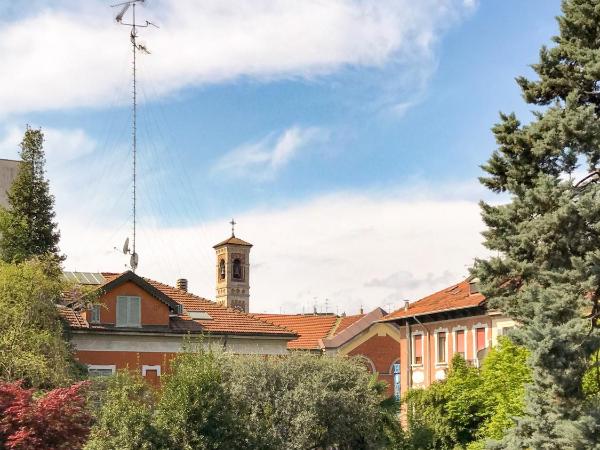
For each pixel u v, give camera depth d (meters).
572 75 24.67
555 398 19.14
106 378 27.16
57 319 29.86
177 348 37.00
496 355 28.52
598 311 21.91
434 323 44.62
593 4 24.48
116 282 36.31
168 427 21.88
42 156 36.59
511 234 23.25
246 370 26.91
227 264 84.94
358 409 27.84
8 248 33.97
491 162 25.05
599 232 21.58
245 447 23.08
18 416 18.84
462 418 31.19
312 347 52.59
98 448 21.06
